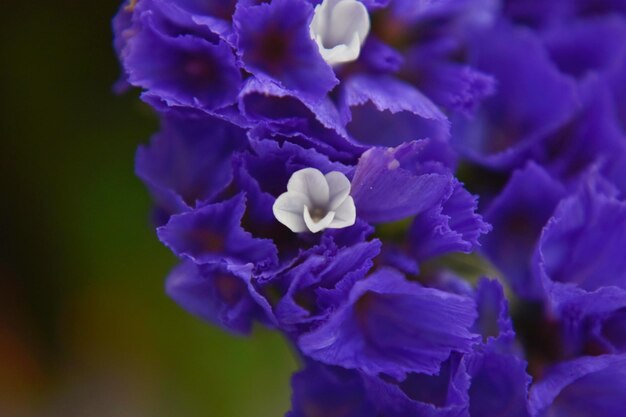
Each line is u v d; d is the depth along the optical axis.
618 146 0.18
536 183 0.18
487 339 0.17
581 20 0.19
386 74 0.17
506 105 0.18
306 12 0.17
